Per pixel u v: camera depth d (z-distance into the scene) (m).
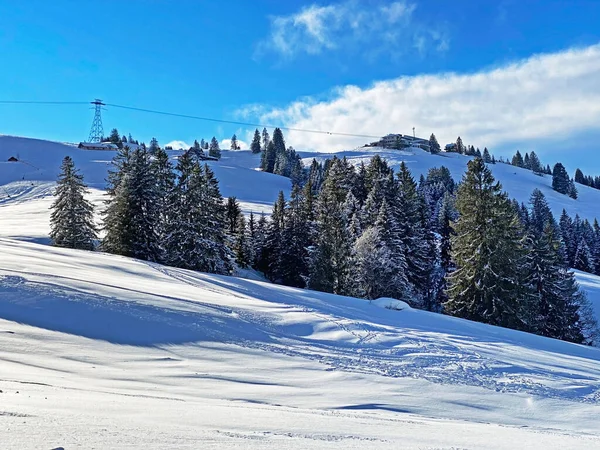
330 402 8.18
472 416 8.58
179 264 35.84
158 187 37.38
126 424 4.26
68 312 12.23
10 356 8.38
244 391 8.23
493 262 30.95
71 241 38.41
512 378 11.95
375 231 39.38
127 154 38.25
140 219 35.44
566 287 38.31
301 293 25.61
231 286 24.14
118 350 10.40
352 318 19.03
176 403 6.16
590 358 18.70
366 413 7.50
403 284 38.25
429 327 20.20
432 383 10.63
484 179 32.38
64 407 4.77
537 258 37.84
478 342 17.27
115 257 27.95
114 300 13.94
